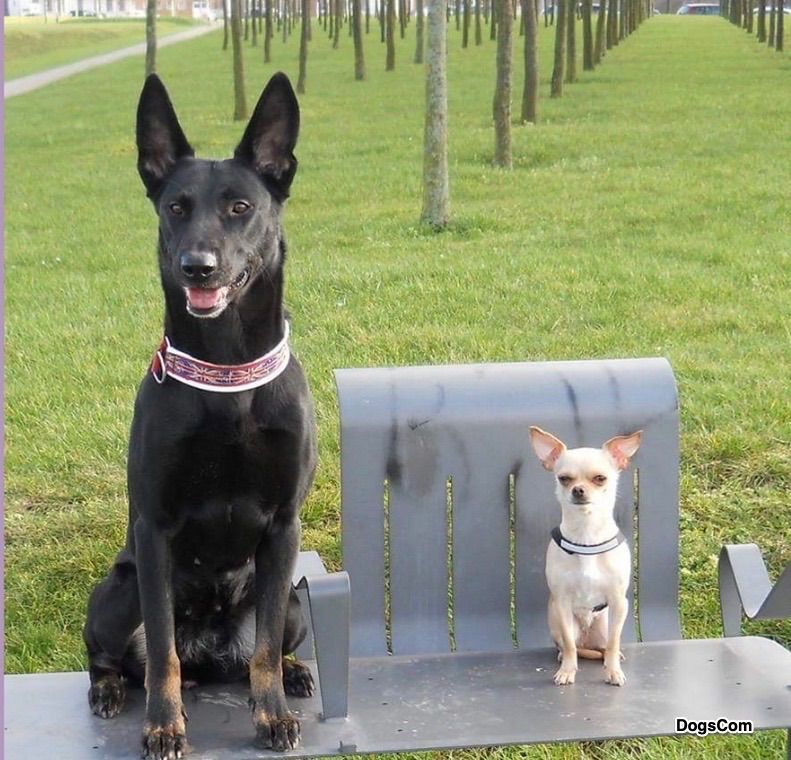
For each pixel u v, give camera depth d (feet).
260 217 8.59
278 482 8.53
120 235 26.66
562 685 8.70
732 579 9.28
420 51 79.82
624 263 20.34
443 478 9.21
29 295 20.29
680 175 30.40
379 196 29.63
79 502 12.44
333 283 19.34
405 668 8.88
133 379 15.02
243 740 8.33
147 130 8.78
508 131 33.27
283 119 8.78
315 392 14.10
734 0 126.21
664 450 9.31
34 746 8.26
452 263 20.66
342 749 8.19
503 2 32.60
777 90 51.37
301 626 8.89
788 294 18.13
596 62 72.49
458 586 9.29
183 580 8.75
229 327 8.38
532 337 16.03
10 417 13.99
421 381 9.28
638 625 9.45
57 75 89.15
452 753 9.48
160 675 8.35
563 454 8.73
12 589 11.19
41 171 38.68
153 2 45.19
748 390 13.96
